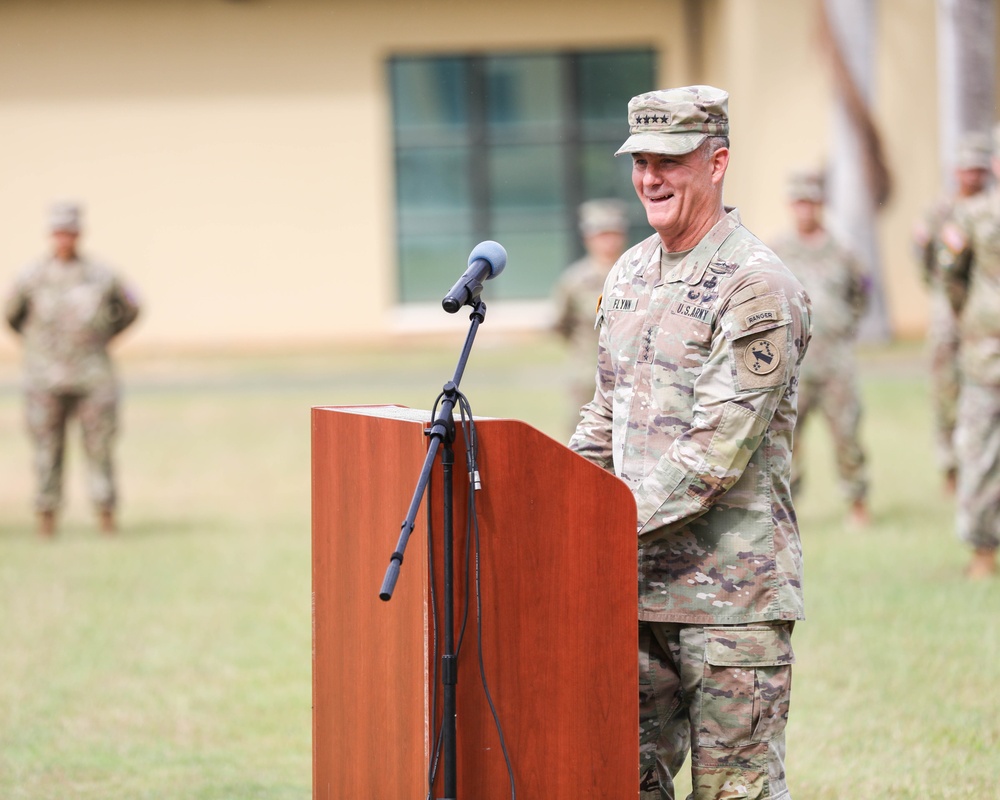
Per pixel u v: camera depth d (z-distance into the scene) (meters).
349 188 54.19
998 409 18.05
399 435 8.05
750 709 8.53
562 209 55.53
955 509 23.23
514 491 7.99
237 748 13.08
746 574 8.55
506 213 55.50
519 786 8.09
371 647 8.39
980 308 17.91
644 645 8.95
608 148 55.28
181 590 19.48
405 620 8.04
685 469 8.33
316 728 8.98
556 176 55.38
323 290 54.47
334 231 54.25
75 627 17.61
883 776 11.67
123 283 23.78
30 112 53.06
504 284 55.81
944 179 42.38
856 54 47.16
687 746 9.49
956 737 12.53
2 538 23.61
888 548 20.44
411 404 37.09
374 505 8.30
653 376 8.73
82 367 23.59
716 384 8.38
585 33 54.47
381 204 54.31
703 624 8.59
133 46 53.12
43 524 23.67
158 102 53.41
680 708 9.20
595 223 23.16
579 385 23.42
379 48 53.78
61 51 52.88
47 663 16.05
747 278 8.41
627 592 8.02
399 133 54.91
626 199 55.53
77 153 53.34
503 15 54.19
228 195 53.94
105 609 18.48
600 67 55.00
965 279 18.09
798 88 50.91
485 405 36.12
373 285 54.50
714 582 8.58
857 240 47.81
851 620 16.53
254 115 53.72
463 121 54.97
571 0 54.25
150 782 12.12
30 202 53.31
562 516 8.00
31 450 33.00
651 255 9.03
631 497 7.97
